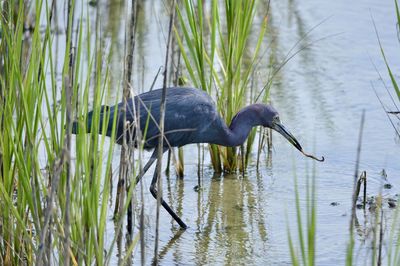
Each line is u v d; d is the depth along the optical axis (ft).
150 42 56.85
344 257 32.73
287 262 32.89
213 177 41.68
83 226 26.45
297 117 46.85
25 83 28.96
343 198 38.50
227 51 44.04
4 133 28.45
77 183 25.98
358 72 52.19
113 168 40.63
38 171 27.55
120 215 26.81
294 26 59.88
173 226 36.65
